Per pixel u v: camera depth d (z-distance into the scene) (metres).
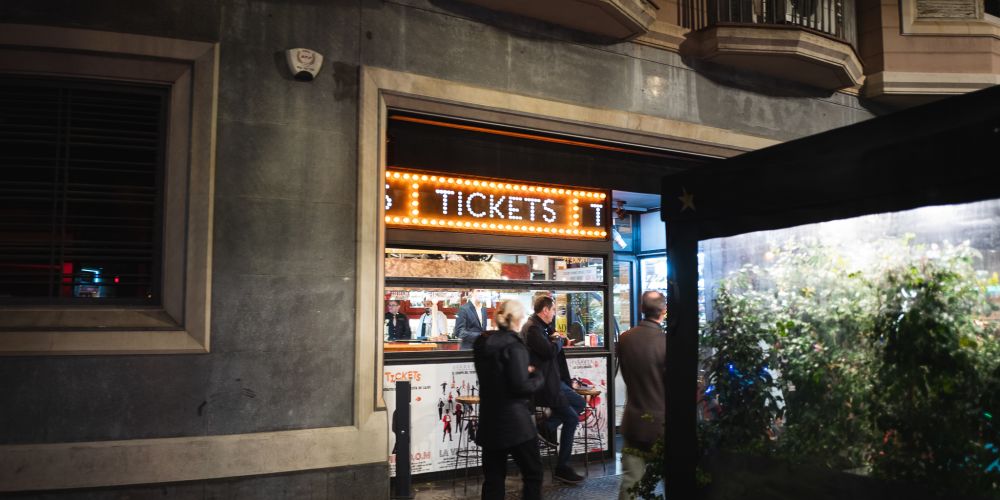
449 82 6.79
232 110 5.91
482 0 6.94
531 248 8.33
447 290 7.90
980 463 2.76
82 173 5.77
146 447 5.36
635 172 8.92
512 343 5.42
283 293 5.94
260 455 5.65
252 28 6.03
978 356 2.78
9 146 5.59
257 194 5.93
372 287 6.27
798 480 3.40
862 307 3.18
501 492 5.48
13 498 5.05
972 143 2.73
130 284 5.73
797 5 9.35
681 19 8.50
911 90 9.80
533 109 7.25
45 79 5.55
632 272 11.59
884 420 3.06
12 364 5.21
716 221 3.91
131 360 5.45
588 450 8.55
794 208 3.46
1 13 5.38
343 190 6.25
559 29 7.54
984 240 2.76
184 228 5.70
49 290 5.53
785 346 3.52
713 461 3.84
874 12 9.95
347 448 5.96
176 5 5.79
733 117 8.77
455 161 7.66
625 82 7.95
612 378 8.77
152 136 5.86
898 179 3.00
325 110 6.24
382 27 6.55
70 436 5.27
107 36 5.54
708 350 3.92
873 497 3.09
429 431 7.58
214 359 5.66
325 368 6.03
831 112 9.73
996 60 10.01
